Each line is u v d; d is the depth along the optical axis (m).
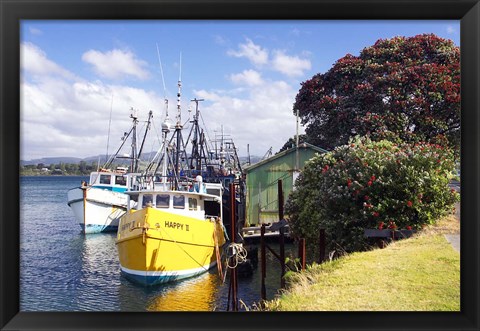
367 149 10.90
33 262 18.45
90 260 18.94
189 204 14.88
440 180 9.89
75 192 25.41
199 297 12.31
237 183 26.67
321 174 11.66
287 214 13.16
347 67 21.75
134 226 12.80
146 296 12.63
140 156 27.08
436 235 9.27
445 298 6.82
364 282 7.66
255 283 13.54
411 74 19.20
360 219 9.93
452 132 18.88
